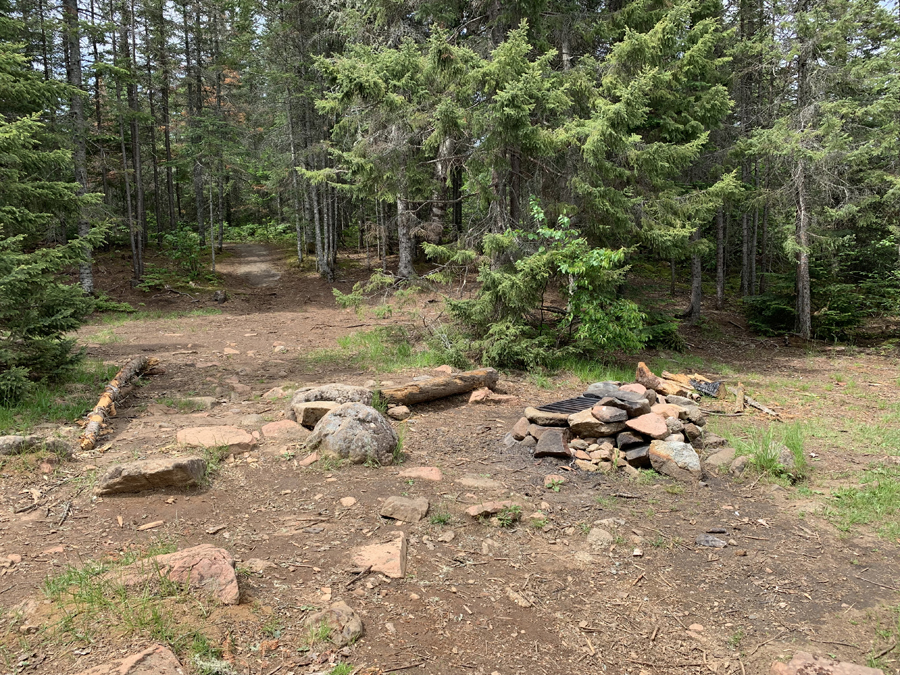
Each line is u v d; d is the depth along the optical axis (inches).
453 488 192.2
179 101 1218.6
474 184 397.7
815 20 571.5
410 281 431.5
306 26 817.5
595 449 225.6
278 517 165.2
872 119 614.5
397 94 372.2
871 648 119.5
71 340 311.9
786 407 337.7
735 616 130.3
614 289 437.4
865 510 186.7
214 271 935.7
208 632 107.3
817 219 609.9
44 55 899.4
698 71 455.2
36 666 95.4
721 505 190.9
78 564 133.1
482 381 321.4
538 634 120.4
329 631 112.9
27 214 303.3
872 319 710.5
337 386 263.6
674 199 430.0
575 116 390.3
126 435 231.6
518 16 424.8
